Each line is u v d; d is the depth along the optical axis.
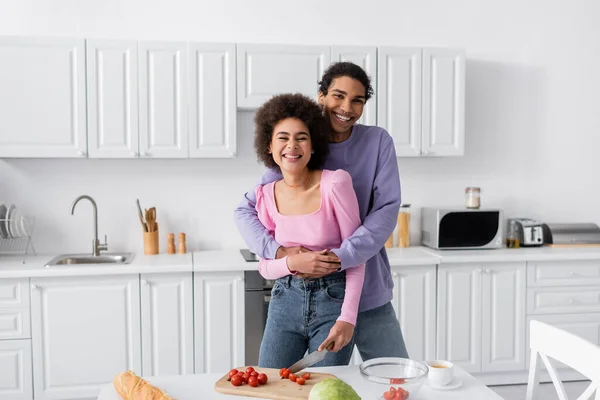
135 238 3.73
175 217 3.77
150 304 3.21
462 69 3.67
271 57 3.46
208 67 3.41
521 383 3.63
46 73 3.29
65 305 3.15
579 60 4.10
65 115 3.31
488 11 4.01
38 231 3.64
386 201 1.92
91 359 3.18
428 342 3.46
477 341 3.52
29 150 3.29
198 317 3.25
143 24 3.67
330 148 1.96
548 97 4.10
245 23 3.77
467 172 4.04
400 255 3.51
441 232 3.67
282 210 1.82
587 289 3.62
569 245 3.85
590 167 4.13
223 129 3.45
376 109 3.58
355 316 1.72
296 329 1.85
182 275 3.23
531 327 1.63
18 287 3.11
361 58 3.55
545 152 4.10
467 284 3.49
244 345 3.29
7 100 3.26
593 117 4.12
